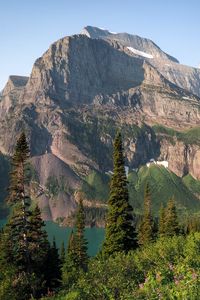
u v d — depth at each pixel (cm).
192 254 2723
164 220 9631
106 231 6147
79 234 9188
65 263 8981
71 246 9162
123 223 6044
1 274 4362
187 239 3219
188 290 1819
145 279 2372
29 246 5319
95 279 2373
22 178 5222
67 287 3259
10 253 5319
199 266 2438
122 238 5972
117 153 6175
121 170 6150
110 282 2278
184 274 2172
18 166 5219
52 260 6944
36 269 5506
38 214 6494
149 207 9825
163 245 3020
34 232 5431
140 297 1944
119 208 6075
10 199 5222
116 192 6103
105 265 2528
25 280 4350
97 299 2208
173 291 1852
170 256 2795
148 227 9388
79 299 2283
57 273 6981
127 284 2267
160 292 1883
